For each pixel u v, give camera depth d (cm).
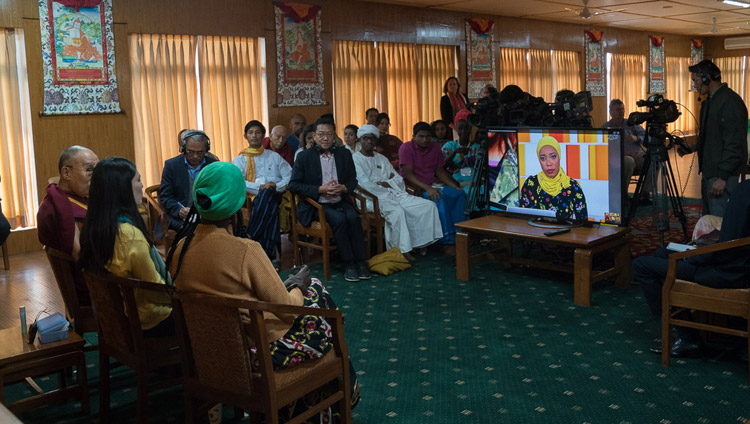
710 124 503
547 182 490
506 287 489
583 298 439
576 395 305
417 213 580
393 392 314
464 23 1116
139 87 731
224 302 215
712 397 298
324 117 544
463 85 1128
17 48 650
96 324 310
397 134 1028
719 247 297
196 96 782
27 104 659
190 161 497
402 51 1023
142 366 262
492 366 343
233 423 287
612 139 448
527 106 573
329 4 904
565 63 1360
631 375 326
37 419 290
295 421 234
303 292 259
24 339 286
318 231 526
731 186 495
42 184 665
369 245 564
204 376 240
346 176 546
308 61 883
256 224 530
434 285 501
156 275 269
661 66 1642
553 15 1206
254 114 839
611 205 457
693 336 344
